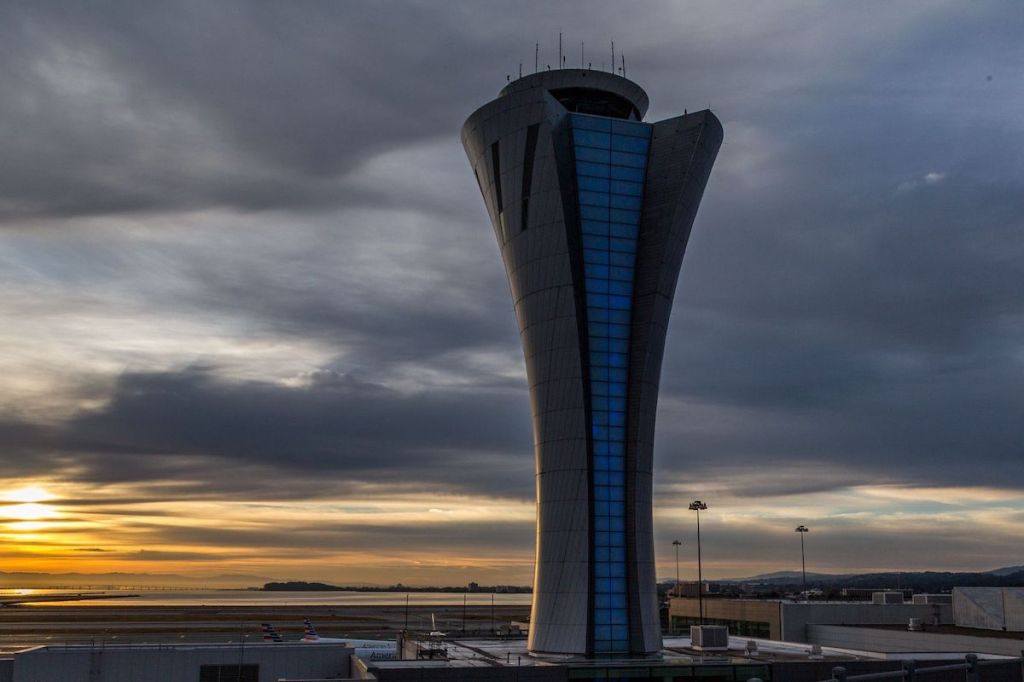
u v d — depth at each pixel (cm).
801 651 6203
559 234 5794
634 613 5712
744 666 5156
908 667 2509
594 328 5941
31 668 5291
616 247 6019
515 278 6059
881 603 9412
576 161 6034
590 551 5747
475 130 6191
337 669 5644
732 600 9944
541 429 5928
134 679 5400
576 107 6519
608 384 5928
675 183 5953
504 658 5500
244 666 5547
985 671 5241
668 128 6072
